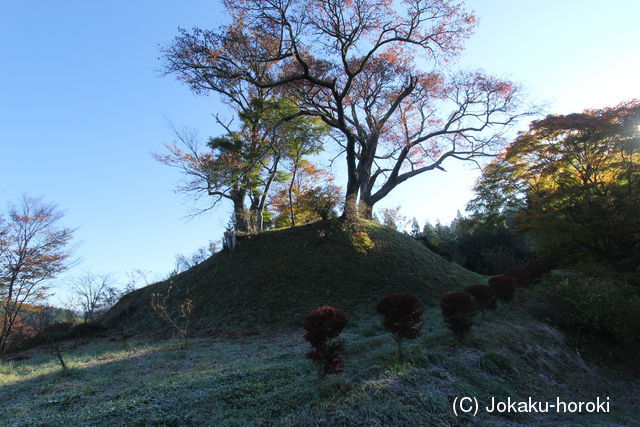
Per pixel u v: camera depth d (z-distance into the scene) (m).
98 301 16.97
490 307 11.46
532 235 20.34
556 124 16.33
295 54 18.44
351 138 21.80
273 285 17.33
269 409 5.05
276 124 22.69
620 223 14.79
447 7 19.14
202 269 21.91
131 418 5.03
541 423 5.86
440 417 4.95
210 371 7.25
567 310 11.62
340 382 5.50
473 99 25.80
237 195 25.66
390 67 24.50
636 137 14.66
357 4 18.28
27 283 18.81
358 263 18.22
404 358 6.62
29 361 12.05
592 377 9.04
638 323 10.66
